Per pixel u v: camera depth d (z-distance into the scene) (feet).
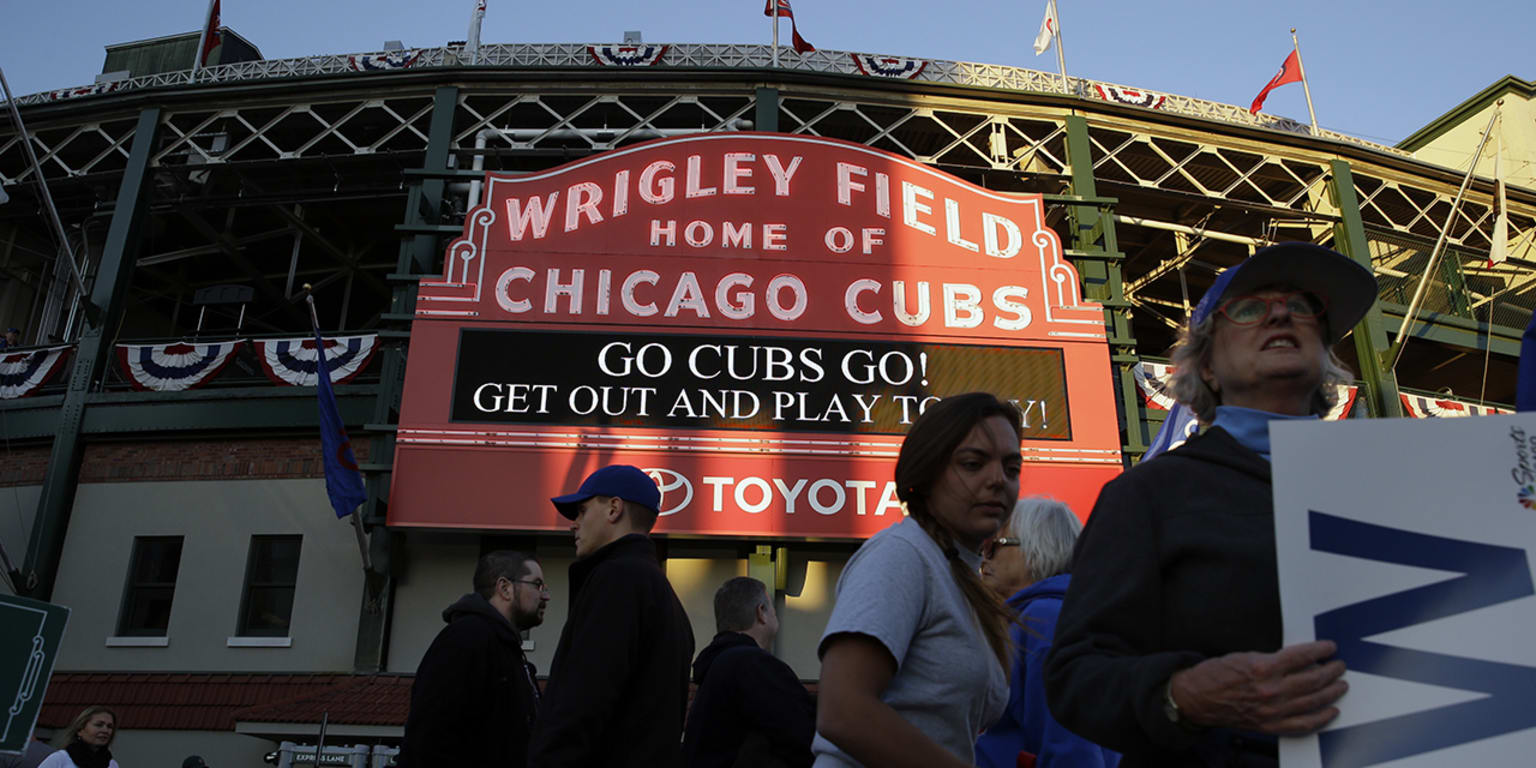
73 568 56.54
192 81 67.87
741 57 69.26
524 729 15.26
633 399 54.60
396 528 51.70
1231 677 5.73
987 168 67.67
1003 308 58.08
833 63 68.80
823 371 55.93
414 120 66.90
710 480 53.47
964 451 9.12
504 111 67.05
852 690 7.86
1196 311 8.44
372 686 50.52
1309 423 6.25
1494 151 96.89
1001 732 12.59
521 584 17.70
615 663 12.07
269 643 53.67
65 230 74.23
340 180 74.43
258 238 73.46
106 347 61.62
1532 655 5.48
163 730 51.37
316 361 59.57
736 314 56.80
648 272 57.41
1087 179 66.74
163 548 57.36
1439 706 5.51
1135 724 6.24
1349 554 5.93
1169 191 68.90
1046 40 76.43
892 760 7.63
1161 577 6.93
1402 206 81.66
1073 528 14.24
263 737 46.68
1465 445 5.97
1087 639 6.77
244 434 58.75
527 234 57.88
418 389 54.08
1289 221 73.56
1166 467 7.36
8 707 24.76
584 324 56.08
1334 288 7.79
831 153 60.64
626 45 69.00
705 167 59.98
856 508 53.47
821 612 54.39
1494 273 77.71
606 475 14.34
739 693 15.05
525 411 53.98
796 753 14.61
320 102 68.18
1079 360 57.21
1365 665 5.69
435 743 14.40
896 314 57.41
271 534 56.44
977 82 70.64
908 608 8.39
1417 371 82.02
